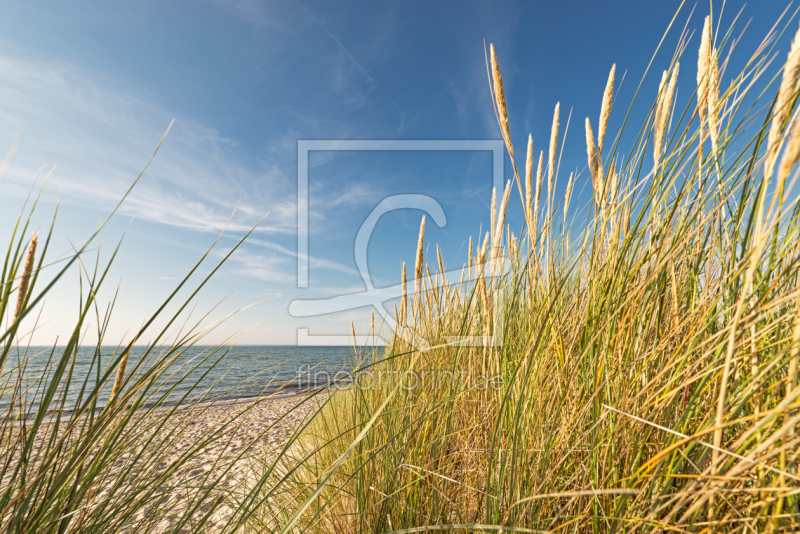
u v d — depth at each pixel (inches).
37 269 32.5
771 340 32.2
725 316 35.1
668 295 40.9
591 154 50.4
